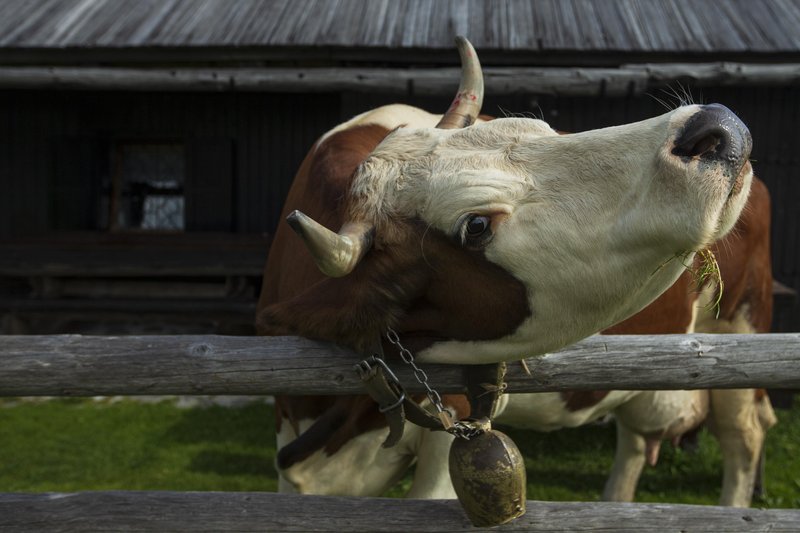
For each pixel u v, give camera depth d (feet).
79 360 5.99
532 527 6.04
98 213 29.96
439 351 5.58
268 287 9.20
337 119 28.63
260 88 22.91
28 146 29.96
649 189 4.46
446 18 25.52
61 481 15.79
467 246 5.05
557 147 4.99
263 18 26.23
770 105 24.52
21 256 26.48
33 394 6.06
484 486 5.51
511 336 5.30
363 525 6.08
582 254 4.80
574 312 5.04
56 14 27.66
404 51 23.25
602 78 21.03
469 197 4.96
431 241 5.20
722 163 4.25
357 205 5.38
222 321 26.48
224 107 28.96
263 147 29.01
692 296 10.55
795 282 25.07
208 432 18.98
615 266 4.75
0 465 16.70
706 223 4.22
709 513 6.12
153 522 6.12
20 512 6.14
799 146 24.61
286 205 9.25
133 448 17.83
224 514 6.13
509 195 4.93
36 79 23.34
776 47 22.34
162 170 30.35
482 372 5.79
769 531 6.03
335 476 7.60
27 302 26.45
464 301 5.25
